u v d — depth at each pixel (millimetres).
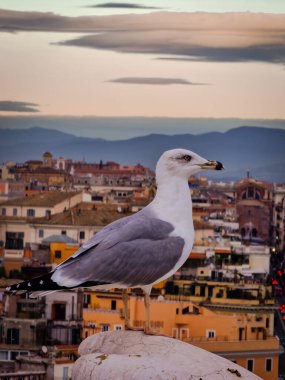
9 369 26875
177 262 7559
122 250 7410
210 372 6238
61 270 7332
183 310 27281
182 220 7656
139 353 6676
